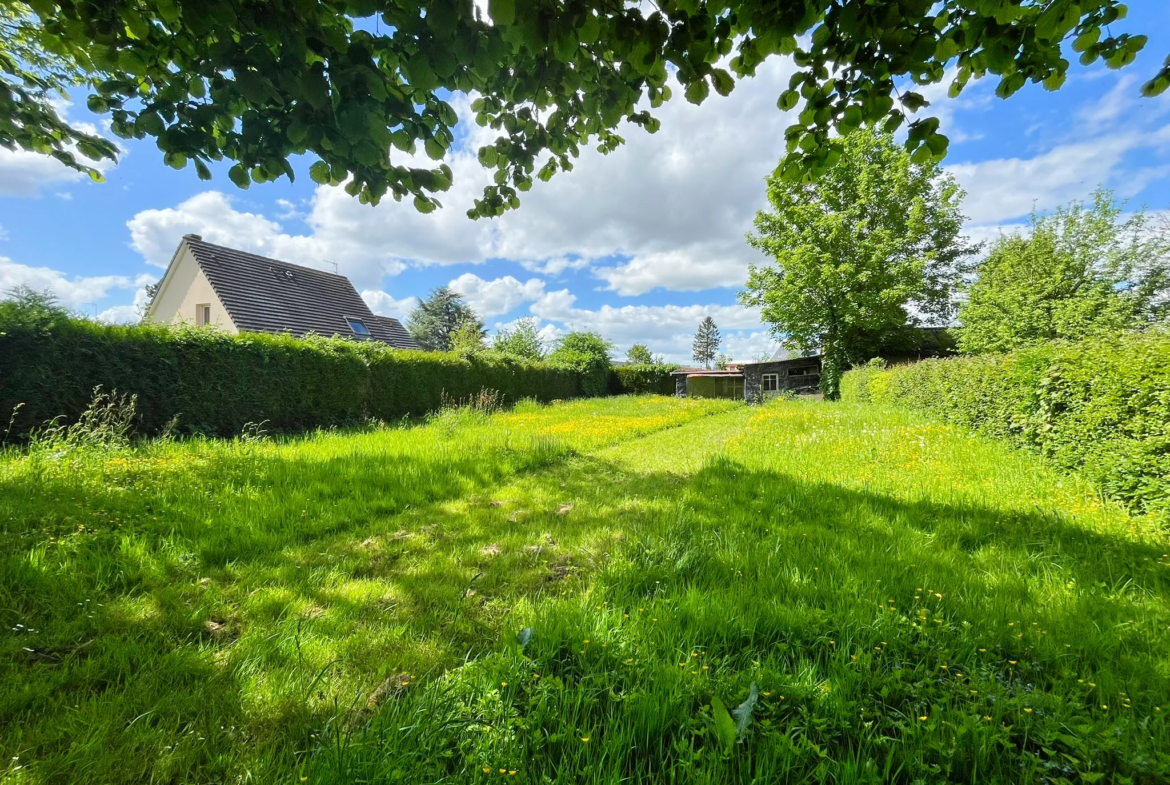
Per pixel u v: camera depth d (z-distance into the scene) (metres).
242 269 16.30
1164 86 2.01
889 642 1.81
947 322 23.95
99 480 3.75
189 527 3.15
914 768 1.26
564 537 3.38
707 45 1.91
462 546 3.23
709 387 29.27
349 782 1.21
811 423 9.15
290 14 1.53
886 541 2.97
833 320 20.67
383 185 2.25
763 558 2.71
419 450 6.21
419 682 1.68
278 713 1.56
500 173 2.89
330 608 2.31
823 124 2.35
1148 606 2.09
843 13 1.75
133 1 1.57
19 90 2.70
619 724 1.43
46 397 5.69
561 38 1.61
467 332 31.69
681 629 1.97
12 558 2.35
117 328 6.51
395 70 2.05
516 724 1.43
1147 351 3.62
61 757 1.32
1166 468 3.22
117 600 2.27
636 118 2.77
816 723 1.41
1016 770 1.28
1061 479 4.13
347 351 10.41
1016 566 2.57
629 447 8.24
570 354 24.41
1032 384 5.08
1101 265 16.30
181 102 1.90
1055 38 1.85
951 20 1.96
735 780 1.25
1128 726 1.35
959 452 5.41
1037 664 1.69
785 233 21.44
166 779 1.30
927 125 2.11
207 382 7.52
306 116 1.75
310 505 3.79
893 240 19.28
